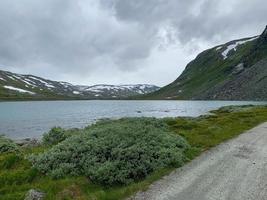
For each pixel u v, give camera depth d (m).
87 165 16.30
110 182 14.85
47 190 13.83
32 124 78.19
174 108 146.88
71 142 19.38
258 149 22.91
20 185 14.95
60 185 14.34
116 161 16.31
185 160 19.22
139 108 156.88
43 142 28.52
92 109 152.00
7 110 144.88
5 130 66.12
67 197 13.05
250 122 42.81
